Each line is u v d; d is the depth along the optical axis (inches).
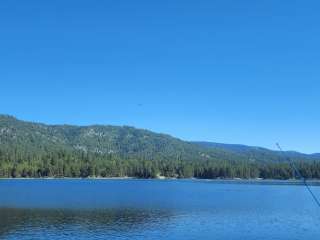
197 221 3134.8
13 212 3609.7
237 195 6220.5
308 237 2517.2
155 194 6309.1
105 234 2556.6
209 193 6683.1
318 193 6889.8
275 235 2573.8
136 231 2669.8
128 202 4776.1
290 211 3875.5
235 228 2819.9
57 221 3073.3
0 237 2426.2
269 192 7121.1
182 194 6382.9
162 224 2967.5
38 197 5359.3
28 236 2466.8
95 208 4025.6
